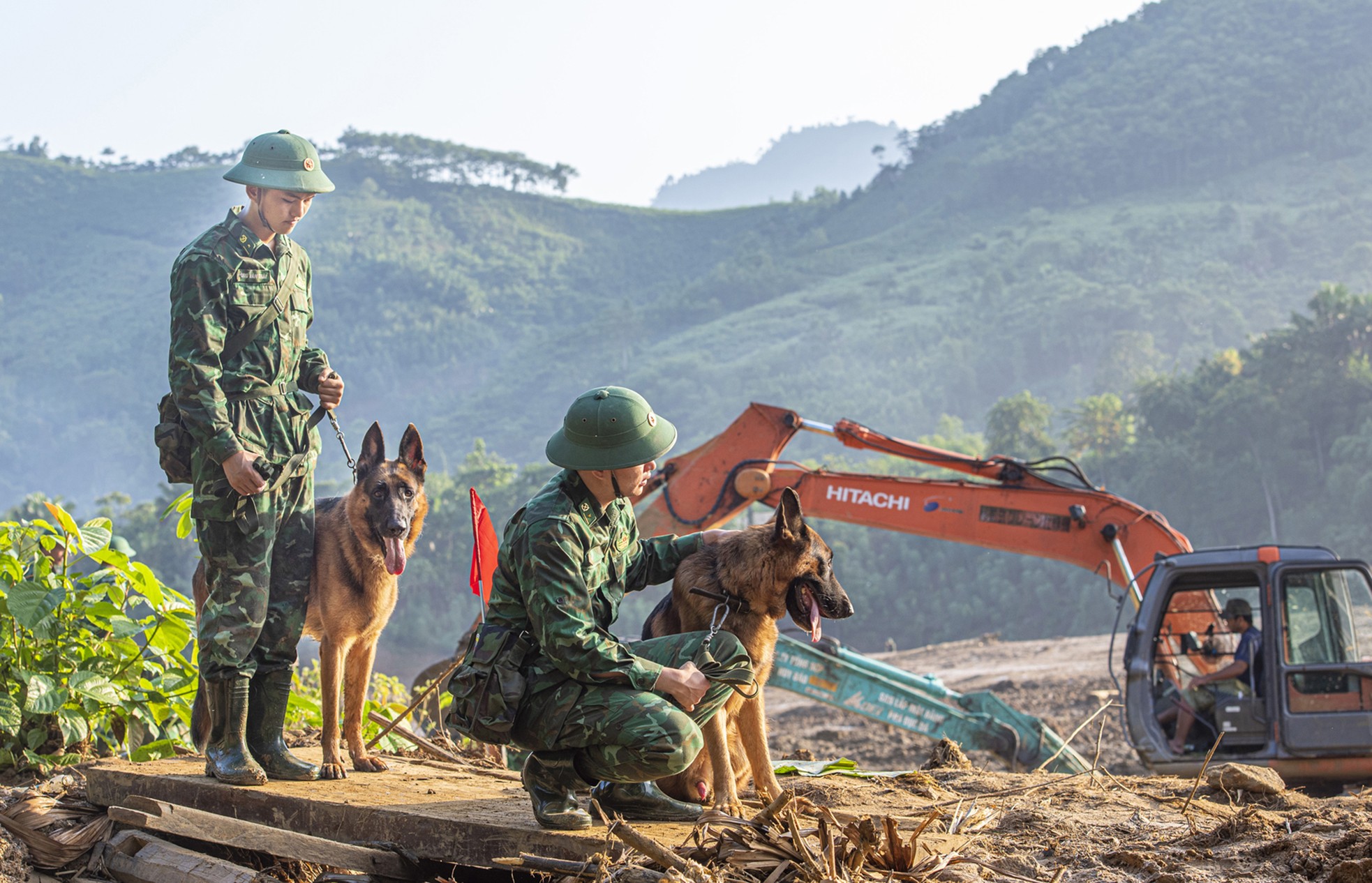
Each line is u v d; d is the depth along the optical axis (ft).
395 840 14.03
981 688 81.25
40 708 20.08
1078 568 261.24
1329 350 284.00
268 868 15.31
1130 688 33.35
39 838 15.37
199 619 15.97
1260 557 32.48
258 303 15.99
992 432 343.67
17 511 201.77
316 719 24.29
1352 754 30.27
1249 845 14.44
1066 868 13.64
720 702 13.98
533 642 13.33
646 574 15.74
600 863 11.96
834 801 17.02
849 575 299.79
